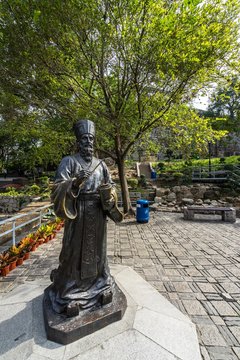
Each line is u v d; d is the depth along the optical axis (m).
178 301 2.88
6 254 4.23
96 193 2.24
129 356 1.79
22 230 6.73
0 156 23.30
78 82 7.53
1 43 6.09
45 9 5.52
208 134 7.93
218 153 26.38
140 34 6.31
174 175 14.96
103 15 5.89
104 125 7.00
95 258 2.26
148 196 12.54
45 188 14.64
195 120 8.05
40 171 25.00
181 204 10.88
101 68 6.73
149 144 10.30
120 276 3.28
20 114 7.88
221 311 2.67
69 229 2.16
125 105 7.31
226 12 5.90
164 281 3.43
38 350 1.84
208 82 7.64
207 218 8.18
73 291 2.16
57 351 1.82
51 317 2.02
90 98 7.45
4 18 5.78
